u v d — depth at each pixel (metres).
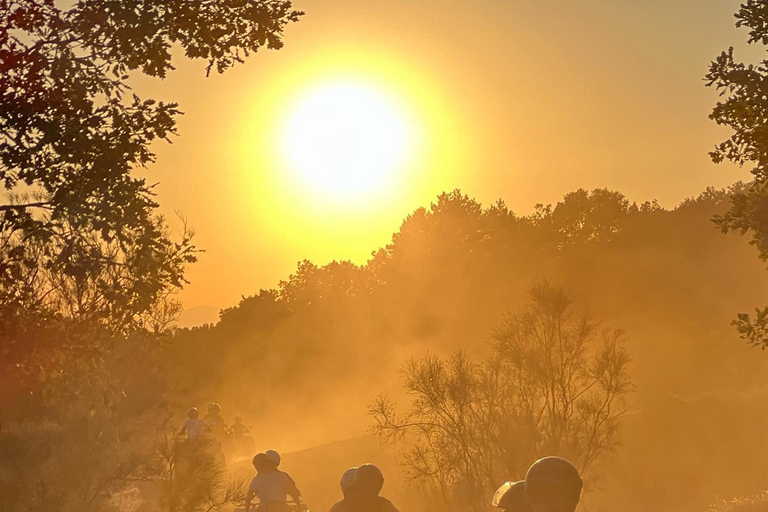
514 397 19.50
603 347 20.12
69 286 12.09
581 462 19.36
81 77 11.91
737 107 15.62
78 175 11.70
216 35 12.35
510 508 4.75
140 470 14.17
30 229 11.35
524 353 19.34
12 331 11.64
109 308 12.06
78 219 11.50
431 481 19.61
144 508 15.23
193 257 12.16
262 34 12.51
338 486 29.77
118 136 11.77
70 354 12.23
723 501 23.00
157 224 12.70
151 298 11.98
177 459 14.39
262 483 16.20
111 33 11.80
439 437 19.19
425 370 19.59
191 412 21.42
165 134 12.06
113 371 14.17
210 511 15.92
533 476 4.32
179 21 12.09
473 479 18.80
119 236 11.59
